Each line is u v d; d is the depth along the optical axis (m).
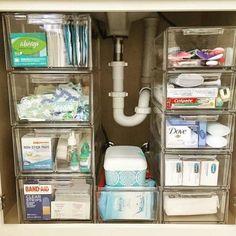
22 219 0.79
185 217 0.80
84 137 0.80
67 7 0.66
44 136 0.78
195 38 0.76
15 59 0.73
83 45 0.74
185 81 0.74
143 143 1.17
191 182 0.78
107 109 1.16
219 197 0.79
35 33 0.72
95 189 0.79
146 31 1.05
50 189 0.78
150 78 1.07
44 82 0.78
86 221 0.79
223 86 0.75
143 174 0.80
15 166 0.78
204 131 0.77
